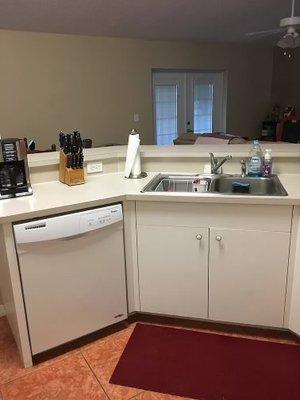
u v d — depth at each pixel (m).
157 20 4.25
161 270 1.95
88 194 1.84
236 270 1.85
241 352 1.84
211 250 1.85
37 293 1.68
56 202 1.70
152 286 2.00
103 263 1.84
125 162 2.32
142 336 1.99
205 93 6.59
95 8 3.62
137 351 1.87
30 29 4.44
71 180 2.02
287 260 1.77
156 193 1.82
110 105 5.46
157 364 1.78
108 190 1.91
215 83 6.66
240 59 6.66
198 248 1.86
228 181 2.15
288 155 2.12
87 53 5.08
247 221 1.76
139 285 2.02
